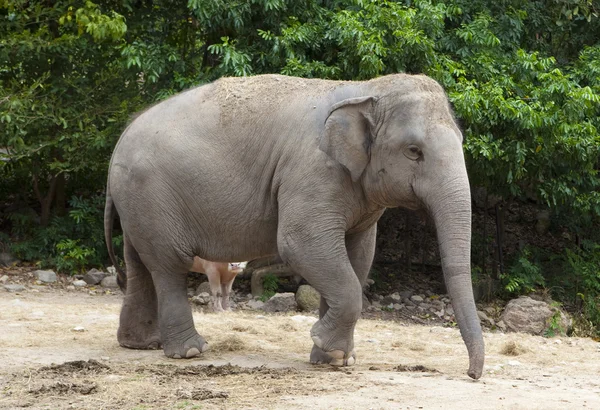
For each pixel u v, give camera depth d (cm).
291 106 867
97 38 1569
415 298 1706
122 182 920
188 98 919
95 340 1024
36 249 1730
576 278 1772
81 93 1689
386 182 815
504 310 1609
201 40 1800
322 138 818
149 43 1756
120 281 1012
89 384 771
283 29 1563
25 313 1196
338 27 1522
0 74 1752
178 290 927
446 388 768
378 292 1747
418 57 1516
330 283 833
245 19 1631
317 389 760
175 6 1767
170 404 710
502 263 1800
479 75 1612
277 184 859
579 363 1019
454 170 784
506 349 1076
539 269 1783
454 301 761
